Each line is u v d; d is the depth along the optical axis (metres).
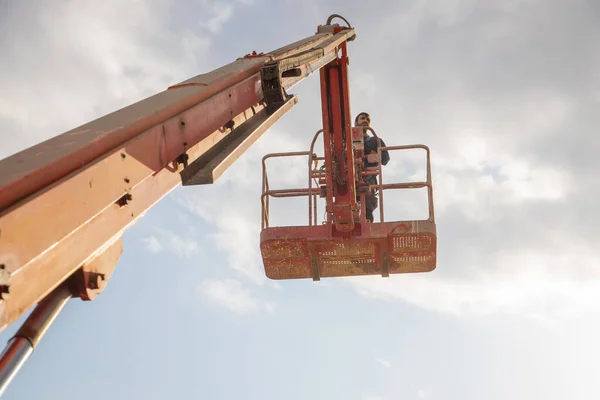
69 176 3.40
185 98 4.82
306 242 10.36
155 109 4.42
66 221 3.30
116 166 3.79
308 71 7.65
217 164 5.07
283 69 6.57
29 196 3.13
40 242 3.12
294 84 7.26
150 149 4.20
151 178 4.35
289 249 10.55
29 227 3.06
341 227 9.96
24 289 3.13
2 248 2.91
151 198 4.33
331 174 9.52
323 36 8.77
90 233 3.67
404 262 10.69
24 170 3.18
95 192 3.56
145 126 4.21
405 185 10.62
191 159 4.96
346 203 9.60
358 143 10.72
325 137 9.43
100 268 3.99
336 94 9.37
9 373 3.41
